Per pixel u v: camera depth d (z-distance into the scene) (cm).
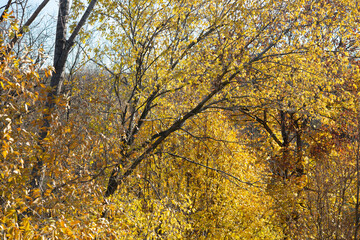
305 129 1406
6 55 327
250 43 845
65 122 444
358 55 987
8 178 360
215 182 1077
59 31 528
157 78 760
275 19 782
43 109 394
